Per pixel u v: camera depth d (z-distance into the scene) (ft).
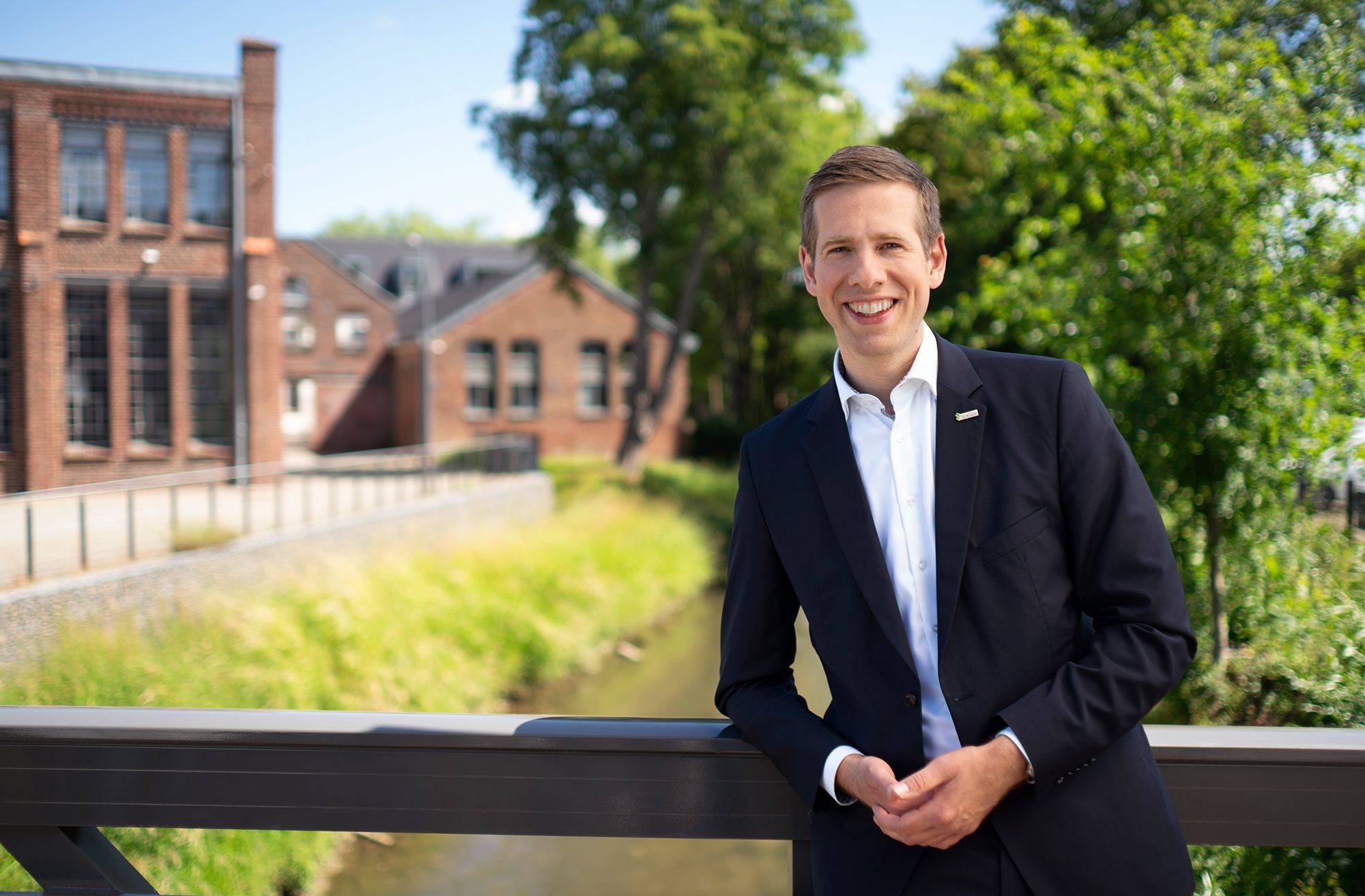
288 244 123.34
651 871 21.36
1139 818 4.45
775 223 89.66
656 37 73.56
